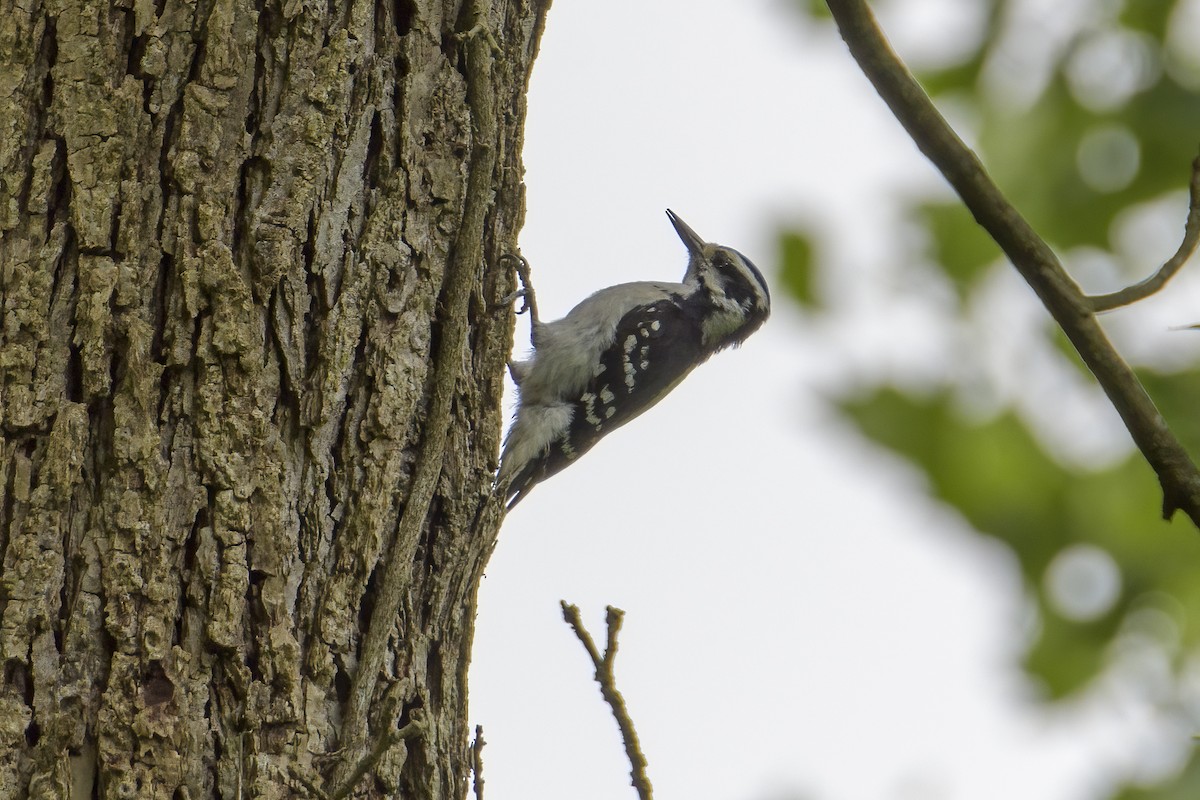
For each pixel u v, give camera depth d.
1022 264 7.27
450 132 8.52
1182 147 11.21
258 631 7.44
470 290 8.50
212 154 7.71
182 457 7.43
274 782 7.32
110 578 7.21
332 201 7.99
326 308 7.91
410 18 8.45
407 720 7.98
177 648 7.25
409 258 8.25
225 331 7.56
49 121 7.62
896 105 7.35
